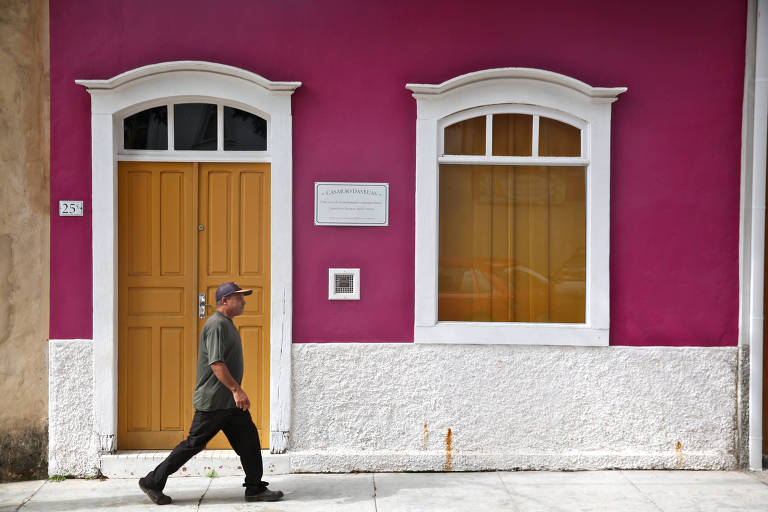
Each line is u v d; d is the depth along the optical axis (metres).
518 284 6.20
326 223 6.00
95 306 5.85
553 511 5.12
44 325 5.88
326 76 6.02
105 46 5.89
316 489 5.55
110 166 5.86
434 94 5.98
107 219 5.87
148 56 5.92
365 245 6.04
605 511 5.13
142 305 6.06
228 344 5.11
